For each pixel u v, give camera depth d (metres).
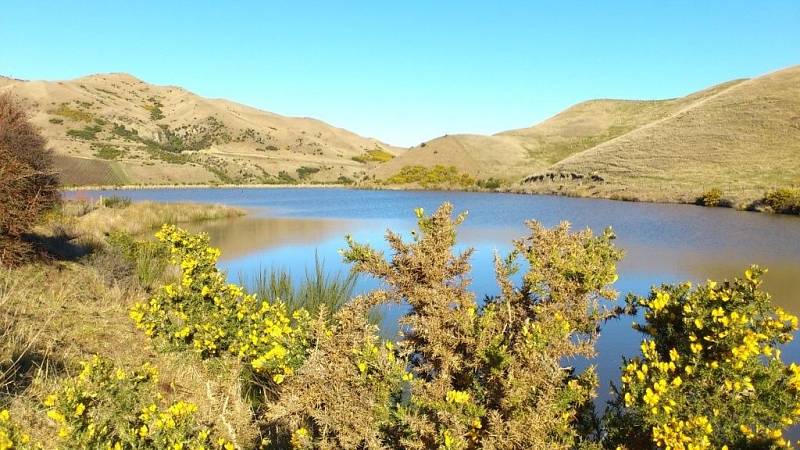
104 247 12.86
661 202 41.38
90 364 3.32
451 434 2.55
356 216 34.81
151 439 3.10
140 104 197.62
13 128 9.26
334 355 3.09
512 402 2.58
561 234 3.41
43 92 148.50
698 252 17.52
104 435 3.02
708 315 2.96
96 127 135.00
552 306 3.12
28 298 6.76
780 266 14.88
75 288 8.14
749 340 2.68
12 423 3.04
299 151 169.12
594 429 3.14
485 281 12.62
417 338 3.24
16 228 8.43
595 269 3.20
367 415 2.87
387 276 3.26
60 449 2.92
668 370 2.96
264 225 28.53
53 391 4.07
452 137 101.19
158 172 104.88
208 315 5.36
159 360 5.51
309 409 3.05
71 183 79.94
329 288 10.00
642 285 12.81
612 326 8.34
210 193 72.75
